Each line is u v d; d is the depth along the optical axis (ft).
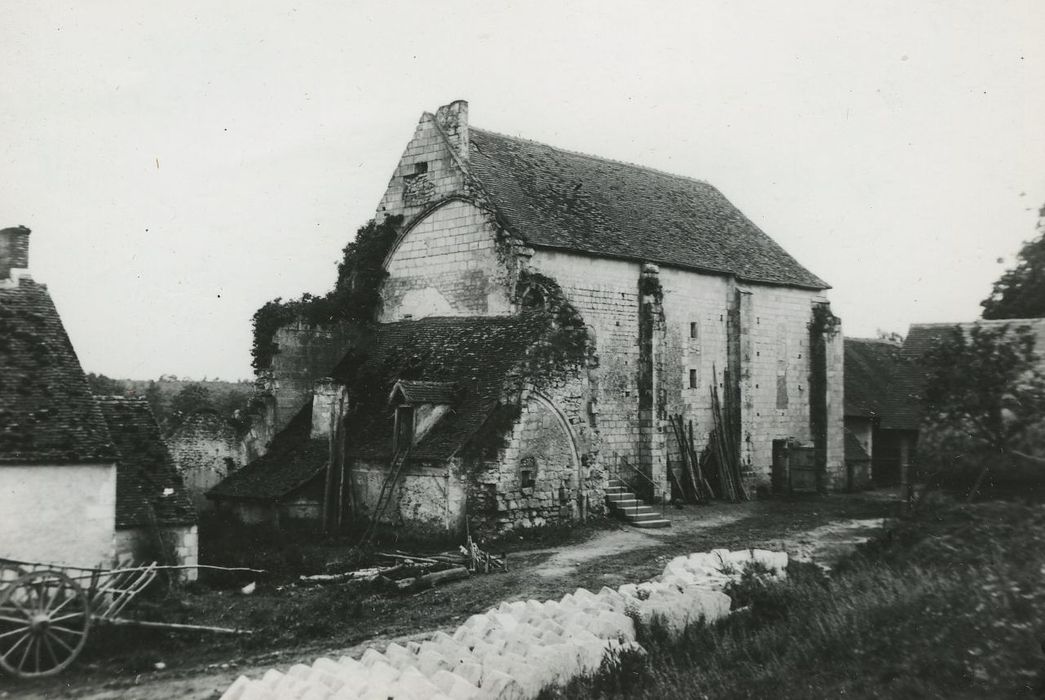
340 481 90.99
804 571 59.82
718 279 122.52
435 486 83.20
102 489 58.75
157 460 70.44
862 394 144.97
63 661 48.60
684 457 114.73
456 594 63.46
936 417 59.72
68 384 61.82
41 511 56.75
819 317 136.56
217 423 101.55
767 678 38.78
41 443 57.21
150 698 43.88
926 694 34.06
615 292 107.34
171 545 65.21
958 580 45.55
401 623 56.54
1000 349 57.57
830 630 43.04
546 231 102.17
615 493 100.37
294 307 106.22
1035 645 35.76
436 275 106.11
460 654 41.39
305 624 55.26
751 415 124.77
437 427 86.94
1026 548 47.39
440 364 96.02
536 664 39.52
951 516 57.88
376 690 35.78
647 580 66.23
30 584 48.01
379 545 81.30
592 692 38.75
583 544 82.23
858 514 104.53
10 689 45.27
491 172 106.52
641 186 127.95
